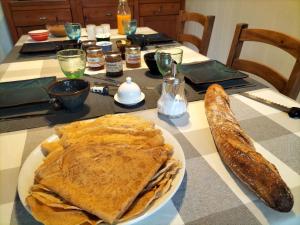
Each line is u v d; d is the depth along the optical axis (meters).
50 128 0.65
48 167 0.42
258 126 0.63
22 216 0.40
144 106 0.75
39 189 0.39
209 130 0.62
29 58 1.21
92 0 2.48
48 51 1.27
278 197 0.38
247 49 1.90
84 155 0.44
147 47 1.34
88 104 0.77
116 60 0.96
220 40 2.25
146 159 0.43
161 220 0.39
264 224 0.38
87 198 0.36
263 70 1.05
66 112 0.72
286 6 1.49
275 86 0.99
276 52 1.62
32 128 0.65
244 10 1.86
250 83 0.88
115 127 0.54
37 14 2.40
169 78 0.68
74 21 2.52
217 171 0.48
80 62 0.94
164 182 0.40
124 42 1.21
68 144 0.48
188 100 0.77
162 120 0.67
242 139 0.52
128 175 0.40
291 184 0.45
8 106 0.72
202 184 0.45
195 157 0.53
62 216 0.35
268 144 0.56
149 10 2.69
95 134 0.52
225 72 0.94
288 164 0.50
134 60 1.07
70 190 0.38
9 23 2.38
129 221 0.35
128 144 0.47
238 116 0.68
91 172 0.41
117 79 0.95
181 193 0.44
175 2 2.74
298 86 0.88
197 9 2.58
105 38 1.37
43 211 0.36
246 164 0.44
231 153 0.47
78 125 0.57
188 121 0.66
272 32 0.99
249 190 0.43
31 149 0.57
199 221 0.39
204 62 1.02
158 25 2.79
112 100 0.79
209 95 0.72
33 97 0.77
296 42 0.88
